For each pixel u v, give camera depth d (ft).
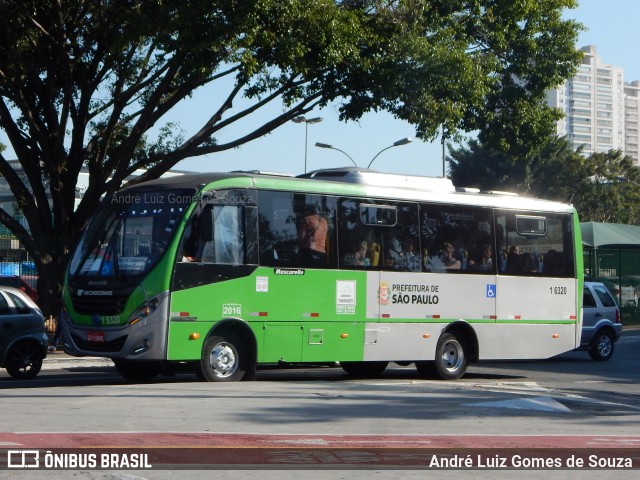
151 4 71.20
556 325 65.41
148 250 48.78
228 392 43.93
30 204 84.89
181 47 71.10
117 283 48.60
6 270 92.17
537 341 64.39
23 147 84.38
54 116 84.38
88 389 45.21
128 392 43.42
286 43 73.41
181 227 48.67
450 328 60.44
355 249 55.52
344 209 55.31
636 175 249.34
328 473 25.32
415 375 65.87
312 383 51.16
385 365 63.87
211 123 85.35
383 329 56.54
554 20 91.61
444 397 44.93
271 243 51.96
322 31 74.84
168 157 84.07
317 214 54.08
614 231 139.13
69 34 82.84
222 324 50.03
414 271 58.08
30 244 83.25
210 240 49.03
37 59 84.58
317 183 54.34
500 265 62.54
